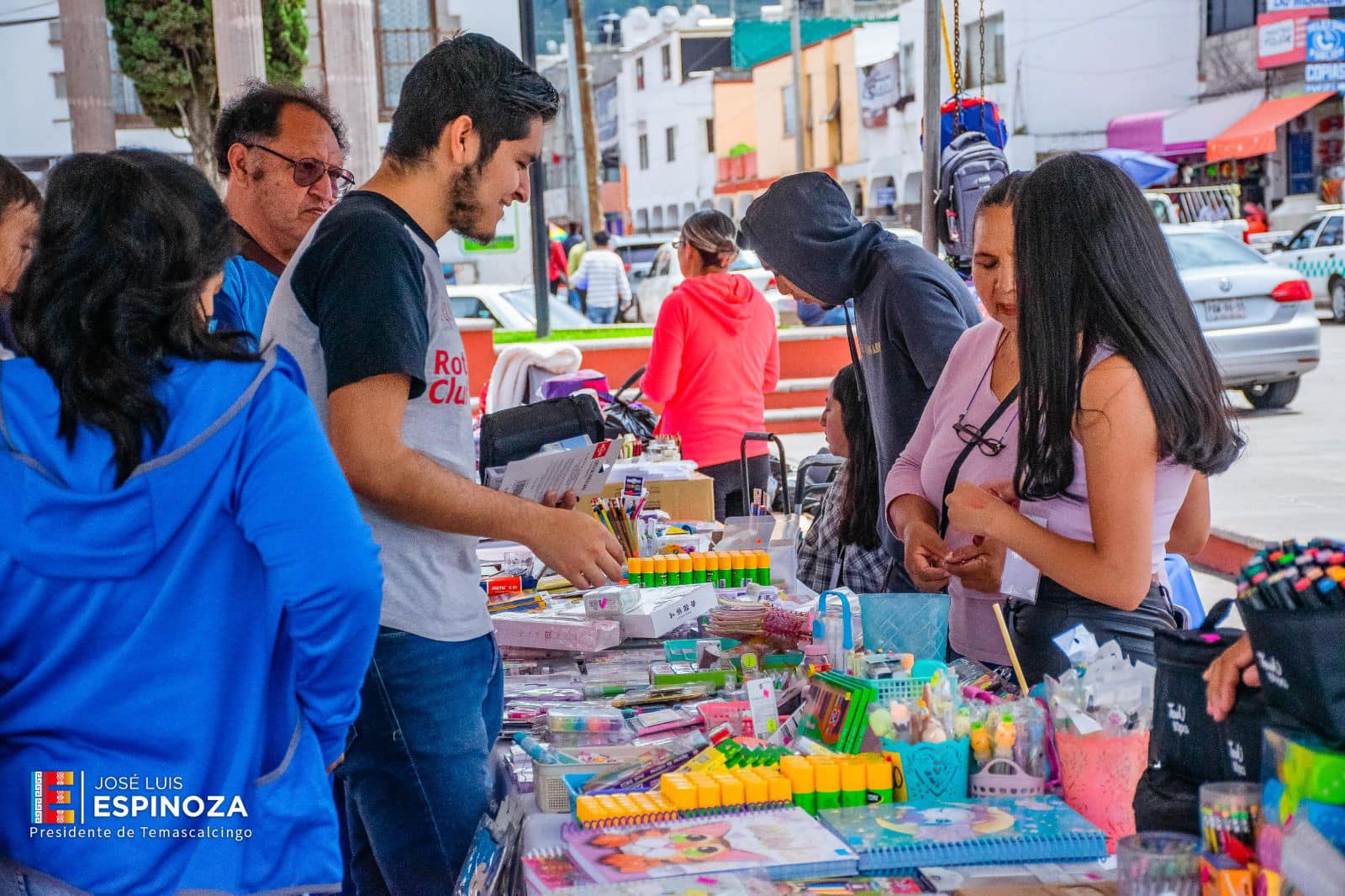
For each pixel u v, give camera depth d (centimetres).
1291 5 2777
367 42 859
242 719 162
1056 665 227
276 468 160
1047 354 209
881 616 241
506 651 298
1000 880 168
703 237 562
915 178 3469
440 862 219
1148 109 3203
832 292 368
